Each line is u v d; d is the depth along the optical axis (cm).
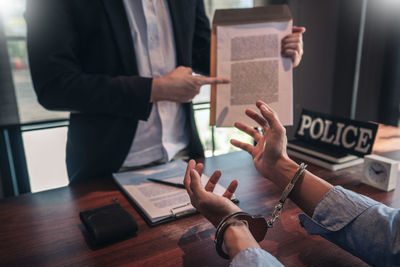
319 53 245
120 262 62
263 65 94
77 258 64
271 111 63
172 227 74
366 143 103
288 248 65
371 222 52
